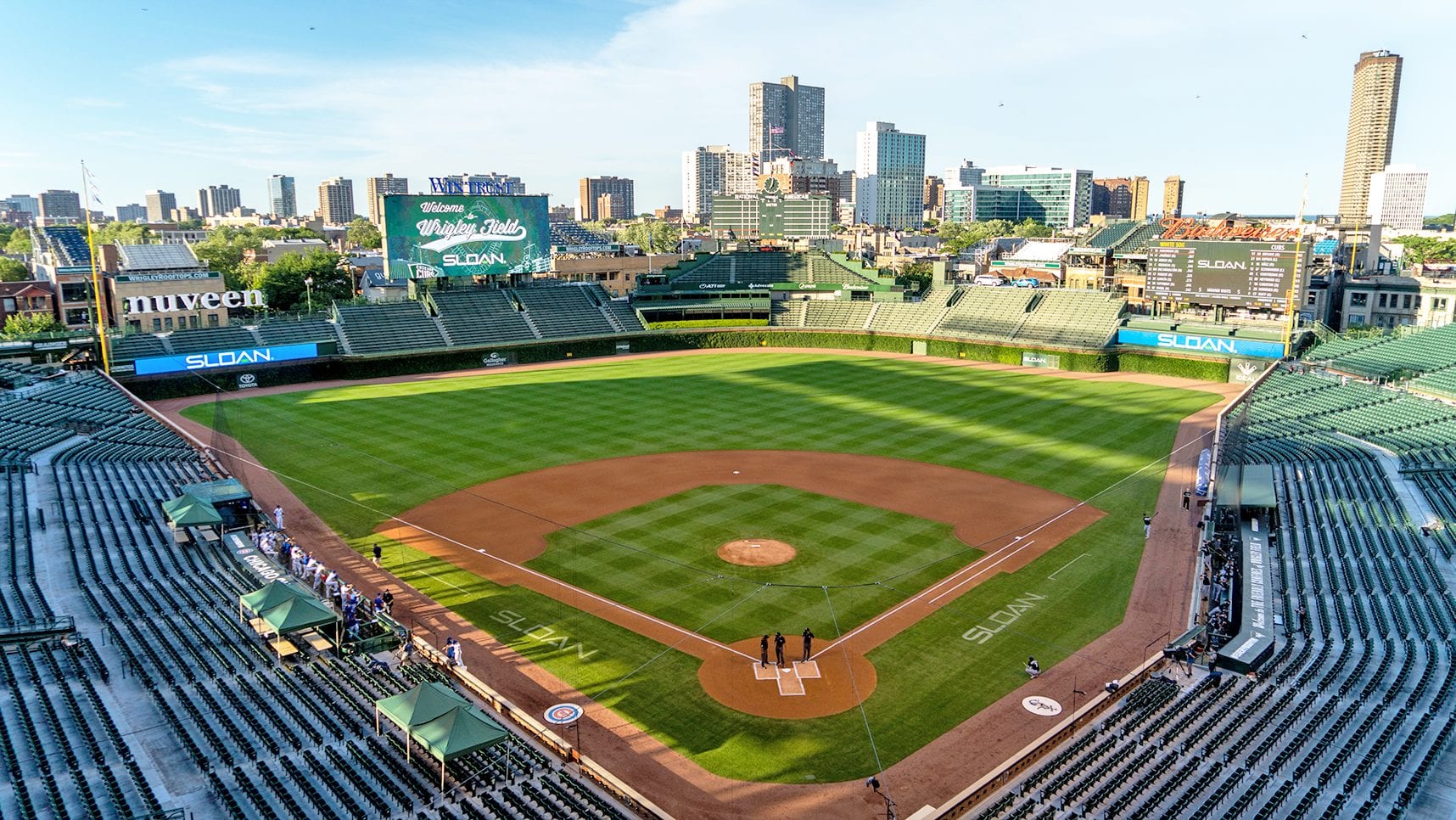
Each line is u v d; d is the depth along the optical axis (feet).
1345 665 115.65
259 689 108.47
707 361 388.78
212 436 247.09
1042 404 291.17
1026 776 96.22
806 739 104.63
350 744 95.96
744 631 131.03
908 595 142.92
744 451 229.04
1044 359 370.94
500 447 234.38
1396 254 550.36
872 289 451.94
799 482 201.46
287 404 295.69
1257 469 187.93
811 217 519.60
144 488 184.14
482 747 89.61
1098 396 306.76
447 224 389.60
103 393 272.31
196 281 417.69
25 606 123.65
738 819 90.68
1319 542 158.10
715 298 446.19
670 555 159.02
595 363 385.09
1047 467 215.10
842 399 298.76
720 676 118.62
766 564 155.02
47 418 228.43
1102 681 117.39
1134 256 444.14
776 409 281.54
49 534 152.15
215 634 121.70
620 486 199.11
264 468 215.10
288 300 477.36
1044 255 620.08
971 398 301.02
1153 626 132.67
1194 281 355.97
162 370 313.94
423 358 362.74
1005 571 152.56
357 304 387.14
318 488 199.11
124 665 110.73
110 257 474.08
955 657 123.65
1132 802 89.35
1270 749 98.12
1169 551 162.09
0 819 77.71
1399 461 199.72
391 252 379.55
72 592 131.75
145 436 230.27
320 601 122.31
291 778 89.15
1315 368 304.09
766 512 181.37
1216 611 133.59
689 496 191.93
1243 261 342.64
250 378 331.16
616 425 258.78
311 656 118.42
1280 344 323.98
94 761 89.61
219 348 331.16
